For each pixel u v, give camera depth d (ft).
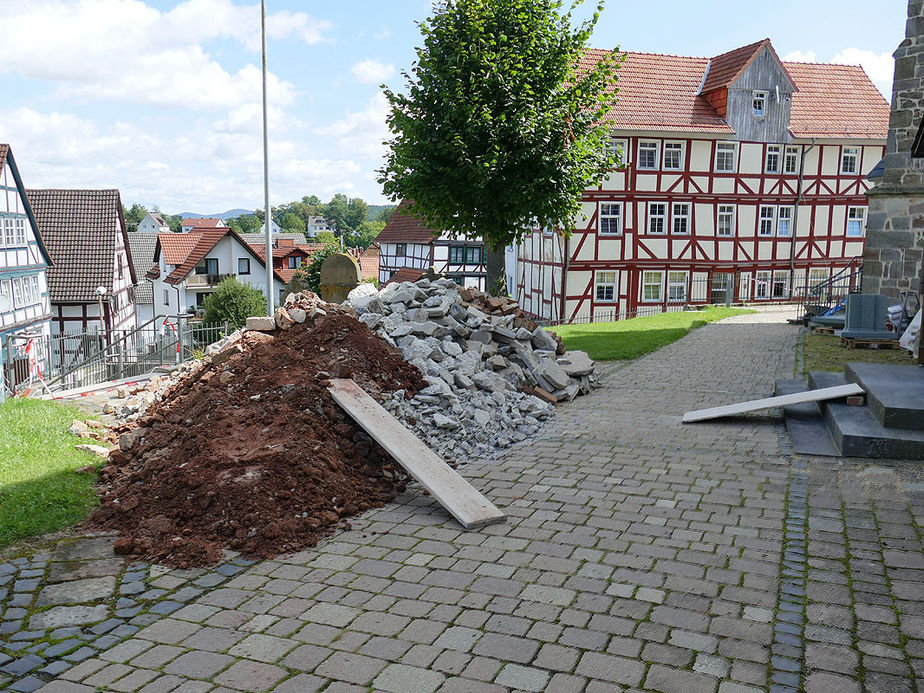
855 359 44.70
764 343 54.60
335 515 19.89
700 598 15.12
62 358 77.10
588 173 55.47
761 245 114.52
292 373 26.84
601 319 109.50
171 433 24.47
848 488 21.58
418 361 31.63
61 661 13.16
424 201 54.08
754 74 110.11
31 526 18.93
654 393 37.42
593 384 38.99
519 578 16.25
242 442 22.56
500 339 37.17
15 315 99.66
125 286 141.90
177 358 55.88
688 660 12.89
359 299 37.37
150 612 14.96
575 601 15.11
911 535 18.10
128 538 18.19
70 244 124.16
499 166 51.57
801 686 12.07
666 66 115.34
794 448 25.71
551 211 54.90
